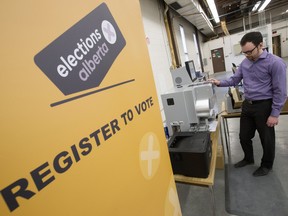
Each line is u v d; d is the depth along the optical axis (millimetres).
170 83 4062
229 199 1768
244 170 2133
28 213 377
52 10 455
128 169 683
